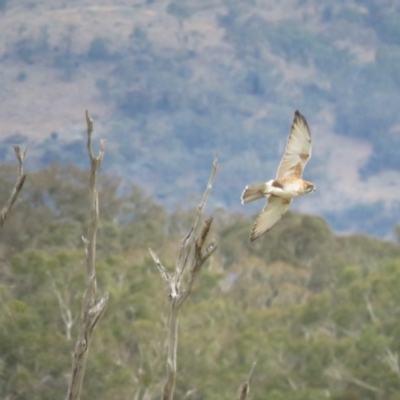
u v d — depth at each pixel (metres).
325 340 50.75
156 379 46.25
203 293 55.44
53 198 70.44
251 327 52.06
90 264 18.36
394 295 55.38
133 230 68.50
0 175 68.75
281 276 63.31
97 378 45.59
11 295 51.50
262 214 19.77
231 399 45.47
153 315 50.09
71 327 50.34
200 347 47.91
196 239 18.25
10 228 65.50
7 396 45.19
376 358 50.44
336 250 67.25
